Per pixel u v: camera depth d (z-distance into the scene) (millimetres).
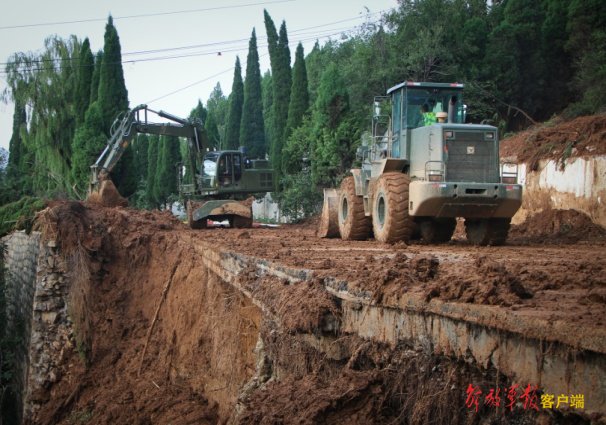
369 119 31297
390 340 6141
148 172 57625
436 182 12875
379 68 32812
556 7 30688
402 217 13633
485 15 35781
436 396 5375
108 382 18391
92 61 40875
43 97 40156
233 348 12398
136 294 20641
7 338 23094
